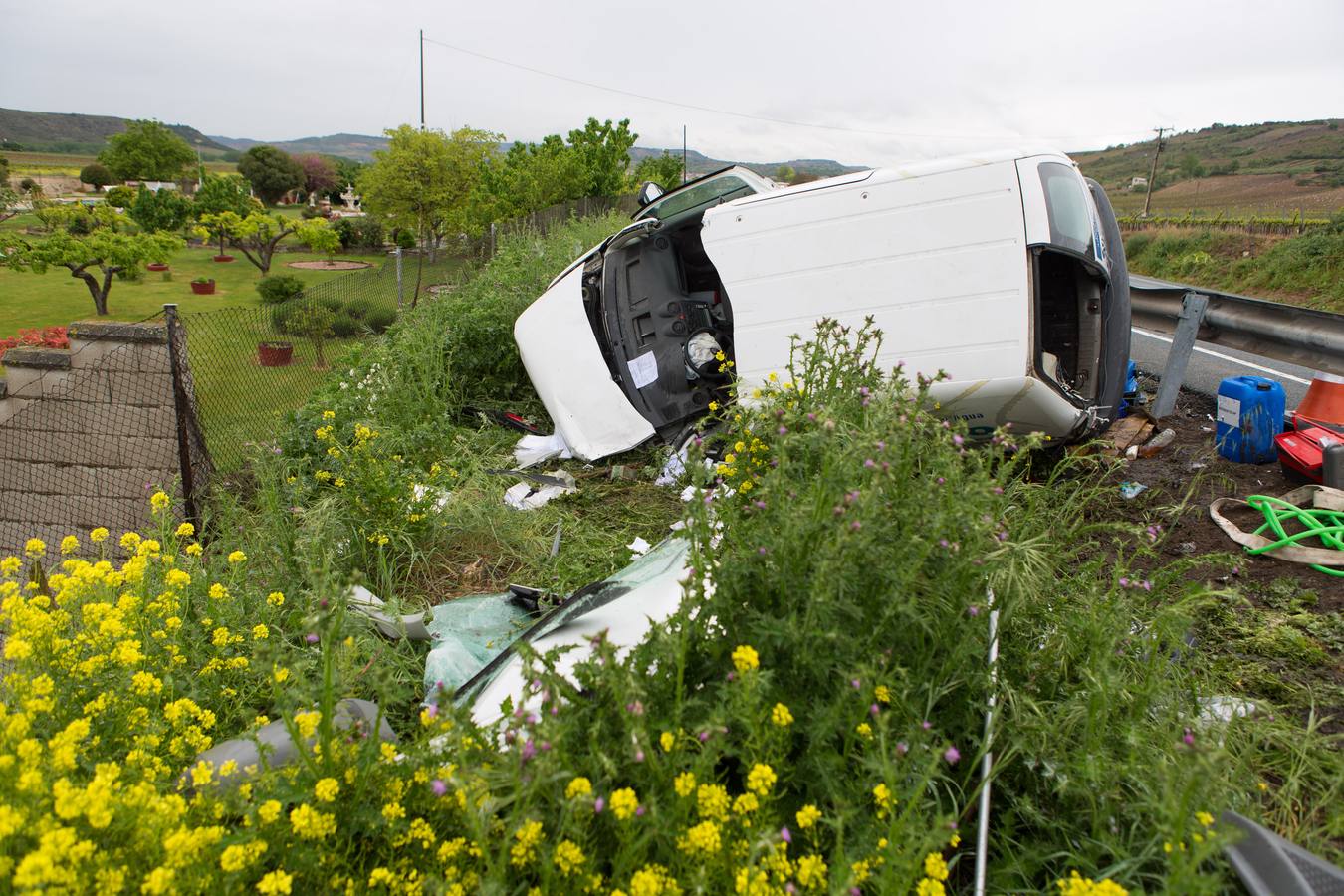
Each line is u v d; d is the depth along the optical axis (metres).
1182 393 7.83
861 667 2.03
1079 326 5.84
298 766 2.18
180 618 3.44
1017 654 2.94
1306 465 5.07
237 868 1.80
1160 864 2.13
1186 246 27.67
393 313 12.24
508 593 4.55
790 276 5.75
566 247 12.49
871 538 2.37
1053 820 2.37
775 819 1.93
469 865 2.04
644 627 2.98
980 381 5.27
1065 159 5.89
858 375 4.01
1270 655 3.59
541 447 7.09
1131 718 2.59
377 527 4.97
